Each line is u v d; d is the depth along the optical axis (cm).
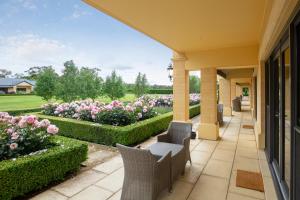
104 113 607
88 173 373
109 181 343
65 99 1355
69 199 291
